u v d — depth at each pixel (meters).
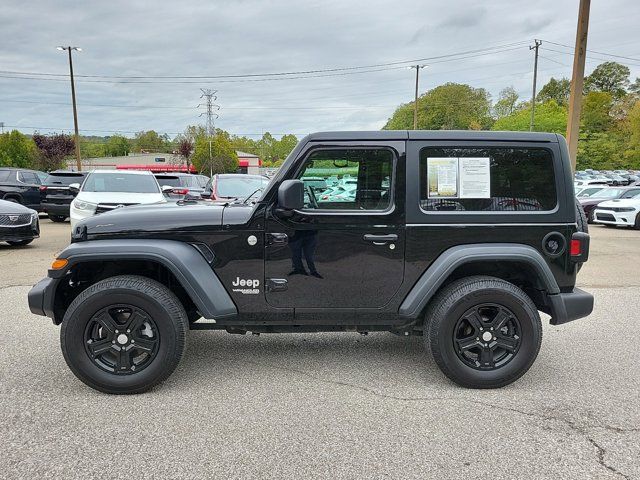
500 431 3.09
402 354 4.51
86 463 2.72
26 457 2.77
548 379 3.94
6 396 3.56
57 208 15.12
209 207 3.88
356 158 3.66
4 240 9.75
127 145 112.38
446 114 87.94
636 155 56.31
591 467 2.71
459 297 3.59
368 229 3.65
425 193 3.67
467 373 3.67
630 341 4.89
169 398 3.55
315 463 2.73
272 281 3.68
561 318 3.73
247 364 4.24
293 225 3.64
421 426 3.15
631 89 74.31
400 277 3.70
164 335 3.54
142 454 2.81
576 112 11.45
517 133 3.71
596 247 11.52
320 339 4.93
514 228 3.68
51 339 4.79
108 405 3.43
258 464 2.72
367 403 3.49
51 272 3.55
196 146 67.62
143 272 3.94
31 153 51.03
